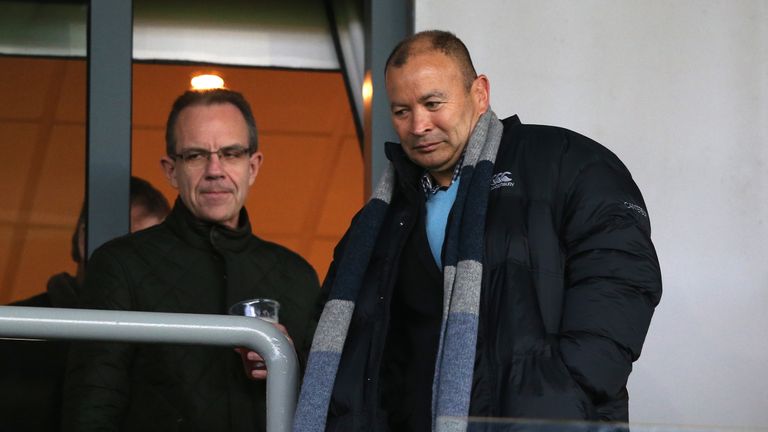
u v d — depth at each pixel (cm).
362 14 1880
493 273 1034
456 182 1121
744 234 1677
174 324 994
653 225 1670
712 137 1686
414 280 1102
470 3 1669
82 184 1725
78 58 1738
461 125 1115
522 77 1669
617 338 991
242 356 1214
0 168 1719
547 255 1034
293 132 2000
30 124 1725
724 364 1658
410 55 1119
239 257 1341
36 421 1350
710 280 1667
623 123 1677
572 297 1014
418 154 1116
